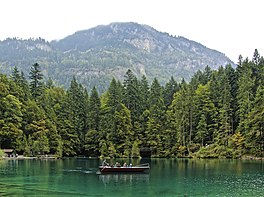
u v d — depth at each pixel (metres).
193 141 105.38
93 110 110.31
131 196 38.28
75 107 111.00
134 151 98.88
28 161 81.44
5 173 56.34
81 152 108.69
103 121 106.19
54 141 99.31
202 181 49.31
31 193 39.31
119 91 110.06
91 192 40.59
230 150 94.38
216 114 104.44
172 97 127.00
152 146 103.31
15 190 41.00
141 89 122.56
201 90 109.19
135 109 109.75
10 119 91.62
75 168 66.12
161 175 56.53
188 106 108.44
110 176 55.38
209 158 95.94
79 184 46.34
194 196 38.38
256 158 89.50
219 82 111.75
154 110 106.50
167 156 102.50
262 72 107.50
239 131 96.06
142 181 49.66
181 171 62.38
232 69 116.31
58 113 107.50
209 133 104.31
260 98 90.88
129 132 102.62
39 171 60.12
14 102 93.06
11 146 92.12
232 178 52.41
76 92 114.19
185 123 107.31
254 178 52.25
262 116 88.31
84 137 109.38
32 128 96.69
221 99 105.69
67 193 39.78
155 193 40.09
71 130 106.12
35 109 99.12
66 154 103.56
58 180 49.72
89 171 61.47
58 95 117.06
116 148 101.62
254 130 89.31
